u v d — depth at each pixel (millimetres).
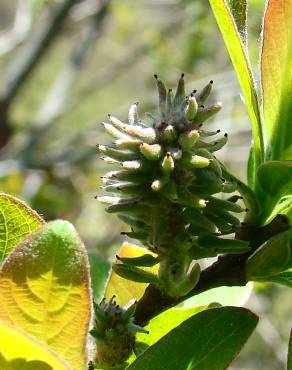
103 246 478
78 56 585
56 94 574
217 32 564
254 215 122
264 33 127
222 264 121
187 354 108
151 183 111
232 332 110
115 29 690
